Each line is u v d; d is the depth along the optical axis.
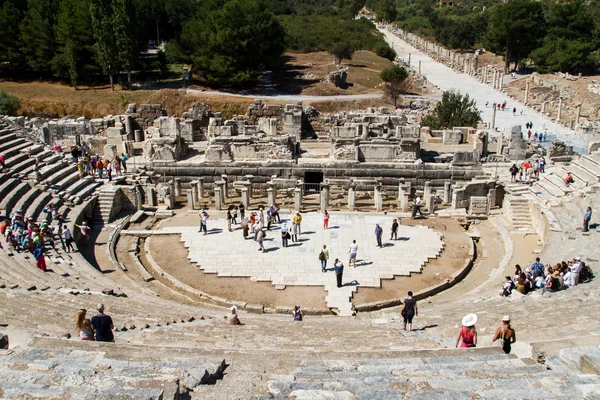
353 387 9.80
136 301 25.03
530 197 41.44
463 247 36.28
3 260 28.05
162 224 40.47
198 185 45.69
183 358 11.48
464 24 154.12
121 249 36.44
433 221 41.00
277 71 99.25
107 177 45.31
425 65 131.50
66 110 78.88
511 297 24.33
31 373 9.23
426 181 46.19
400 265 33.09
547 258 30.58
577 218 35.31
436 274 32.19
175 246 36.50
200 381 10.08
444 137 56.56
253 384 10.22
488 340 16.81
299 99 81.19
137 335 17.28
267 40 84.69
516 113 84.19
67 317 19.05
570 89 93.69
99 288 26.45
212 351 12.47
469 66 121.69
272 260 33.75
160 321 20.36
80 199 39.75
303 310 27.59
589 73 110.12
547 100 93.38
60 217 34.47
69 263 30.48
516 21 112.75
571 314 18.91
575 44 108.81
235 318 21.39
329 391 9.33
